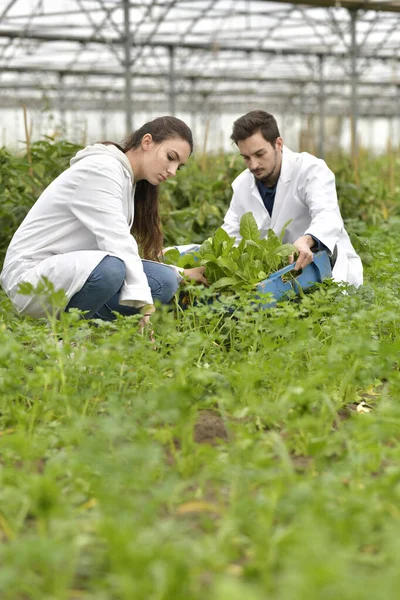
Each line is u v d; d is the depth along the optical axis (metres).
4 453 3.33
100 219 5.02
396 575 2.14
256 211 6.46
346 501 2.80
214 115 38.78
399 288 5.77
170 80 26.27
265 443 3.37
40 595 2.38
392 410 3.60
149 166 5.12
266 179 6.32
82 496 2.93
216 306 4.82
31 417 3.77
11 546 2.39
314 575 2.05
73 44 29.84
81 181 5.02
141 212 5.45
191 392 3.53
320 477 3.11
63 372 3.89
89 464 3.09
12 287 5.23
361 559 2.52
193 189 9.70
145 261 5.33
